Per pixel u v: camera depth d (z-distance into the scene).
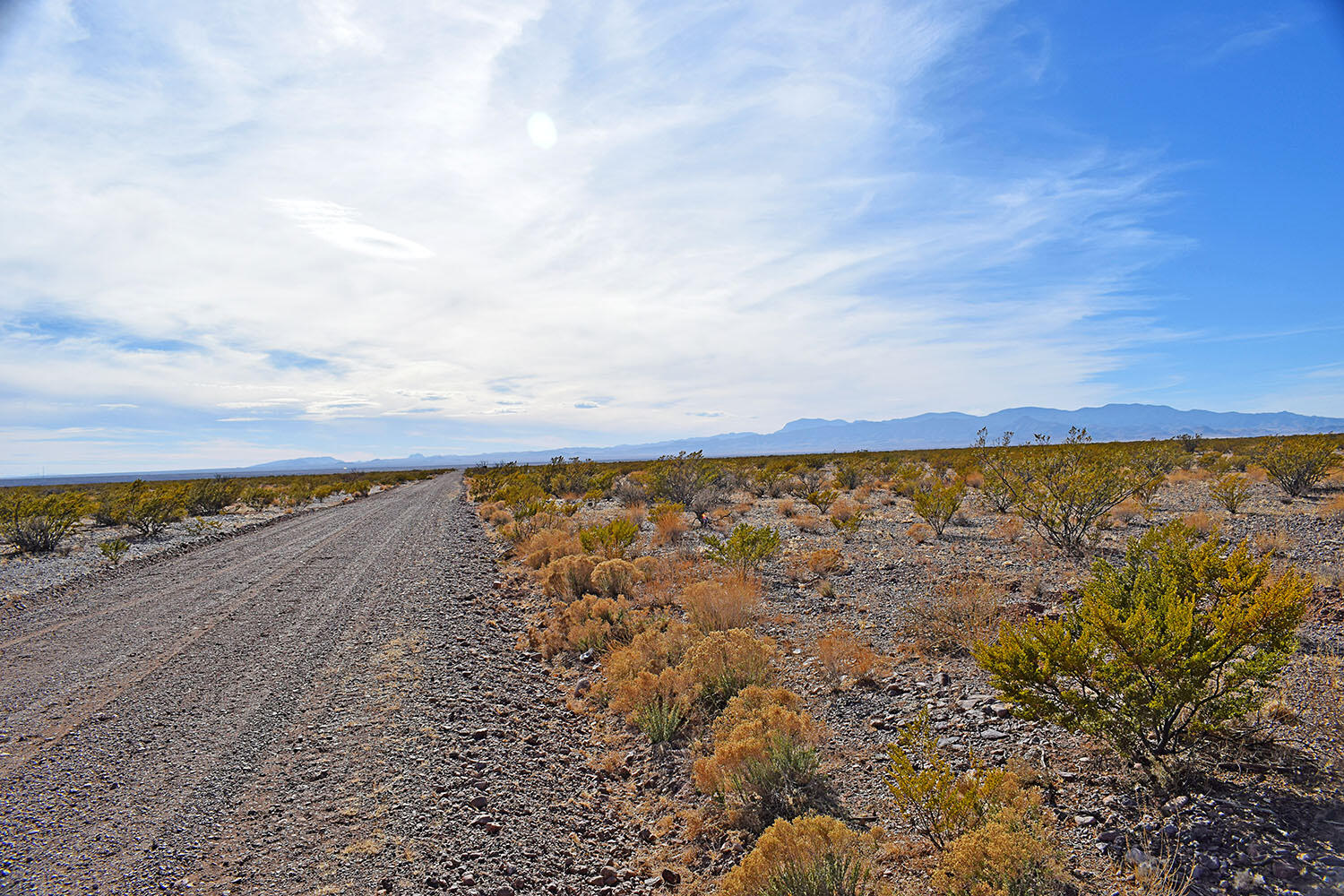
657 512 18.33
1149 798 4.13
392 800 4.99
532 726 6.57
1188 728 4.39
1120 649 4.42
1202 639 4.41
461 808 4.90
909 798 4.41
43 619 11.20
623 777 5.70
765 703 6.04
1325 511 14.12
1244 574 5.14
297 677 7.90
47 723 6.65
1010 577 10.01
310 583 13.77
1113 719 4.48
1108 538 12.31
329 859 4.27
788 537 15.77
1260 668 4.13
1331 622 6.80
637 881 4.25
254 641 9.55
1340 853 3.36
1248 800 3.91
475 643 9.21
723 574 11.03
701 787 5.05
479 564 15.73
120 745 6.07
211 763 5.68
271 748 5.96
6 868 4.20
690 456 25.28
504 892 3.99
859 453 53.16
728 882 3.78
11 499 28.70
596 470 47.72
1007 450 17.20
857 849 4.02
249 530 24.97
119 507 27.36
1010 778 4.10
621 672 7.32
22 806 5.00
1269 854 3.45
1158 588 5.43
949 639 7.59
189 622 10.74
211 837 4.55
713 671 6.94
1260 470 22.19
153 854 4.36
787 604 10.05
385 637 9.51
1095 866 3.63
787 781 5.01
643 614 9.47
